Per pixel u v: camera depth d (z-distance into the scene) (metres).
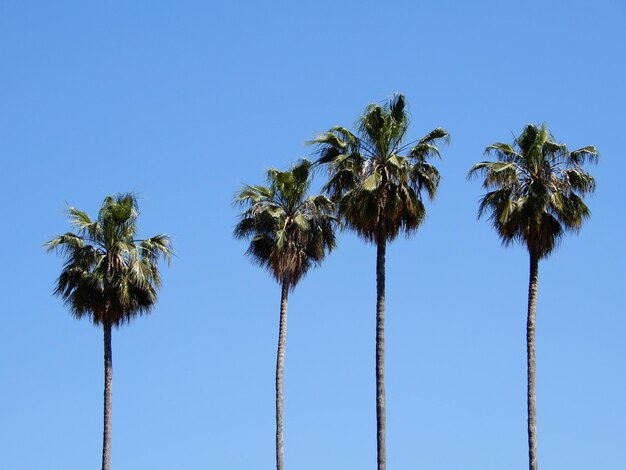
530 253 59.88
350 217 58.00
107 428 62.91
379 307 57.78
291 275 67.00
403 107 59.25
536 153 59.72
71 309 63.56
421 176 58.12
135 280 63.38
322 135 59.28
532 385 58.62
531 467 57.81
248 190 68.12
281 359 66.06
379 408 57.00
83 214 64.81
